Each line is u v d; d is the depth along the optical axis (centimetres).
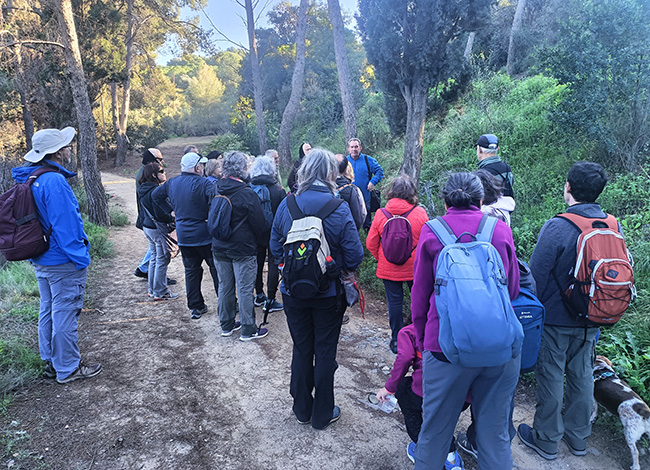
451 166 843
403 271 388
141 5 2395
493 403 219
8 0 1498
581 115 616
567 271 260
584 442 285
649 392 314
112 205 1309
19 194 313
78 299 353
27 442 280
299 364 301
